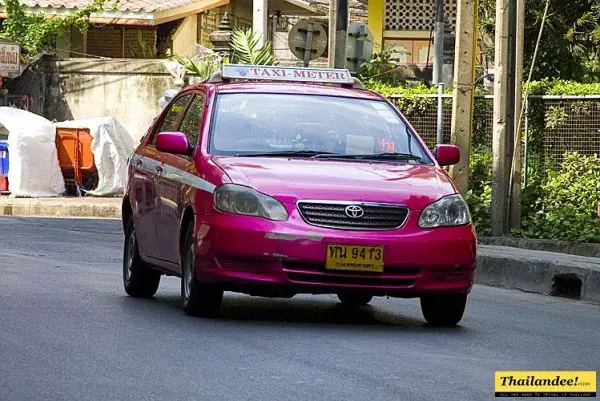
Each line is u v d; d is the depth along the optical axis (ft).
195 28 307.37
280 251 73.61
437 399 53.72
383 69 219.82
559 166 157.89
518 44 146.61
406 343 70.28
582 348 72.74
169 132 83.05
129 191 94.22
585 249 131.23
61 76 246.68
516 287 113.60
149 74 243.60
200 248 75.97
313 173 77.15
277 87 87.35
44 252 126.62
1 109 217.97
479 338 74.54
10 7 260.01
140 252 90.27
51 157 216.13
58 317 76.23
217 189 76.13
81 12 266.16
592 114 157.17
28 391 53.11
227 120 83.46
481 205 152.46
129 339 67.92
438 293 75.82
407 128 86.17
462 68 144.66
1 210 196.34
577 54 220.23
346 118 85.25
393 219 75.15
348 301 92.58
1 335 68.13
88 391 53.31
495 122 143.23
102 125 217.97
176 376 57.06
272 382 56.18
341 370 59.77
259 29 243.60
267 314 82.58
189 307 78.74
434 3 273.54
